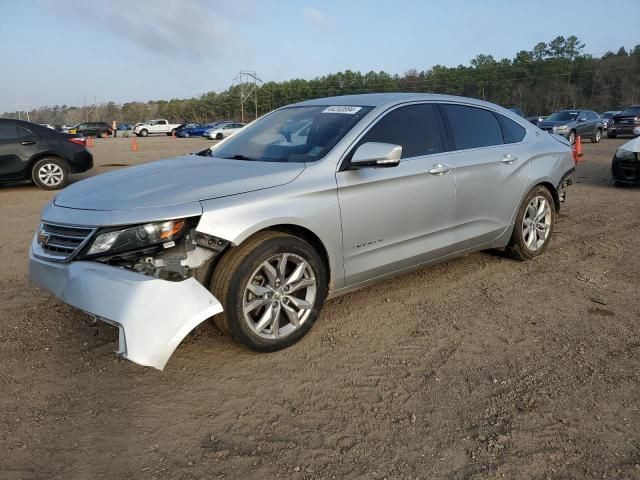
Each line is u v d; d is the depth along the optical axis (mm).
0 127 10422
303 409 2902
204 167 3730
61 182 11000
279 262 3352
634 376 3164
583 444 2574
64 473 2426
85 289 2934
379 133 3961
